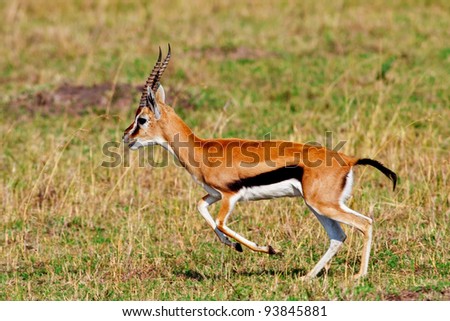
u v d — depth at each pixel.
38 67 42.22
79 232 23.89
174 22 49.69
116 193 26.23
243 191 19.25
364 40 44.34
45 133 32.81
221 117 30.53
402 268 19.89
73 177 26.53
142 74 39.66
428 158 26.58
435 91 35.69
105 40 46.50
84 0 54.34
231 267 20.53
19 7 53.19
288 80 38.41
